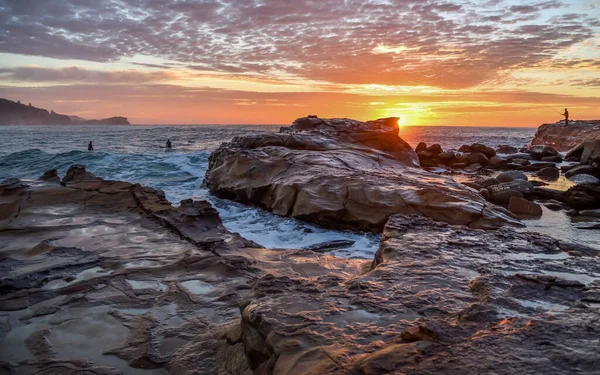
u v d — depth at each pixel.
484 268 3.32
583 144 22.02
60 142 39.53
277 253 6.31
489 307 2.51
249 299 2.97
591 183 12.26
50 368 3.20
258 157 13.59
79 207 8.48
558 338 2.07
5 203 8.59
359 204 9.52
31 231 6.89
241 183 12.81
